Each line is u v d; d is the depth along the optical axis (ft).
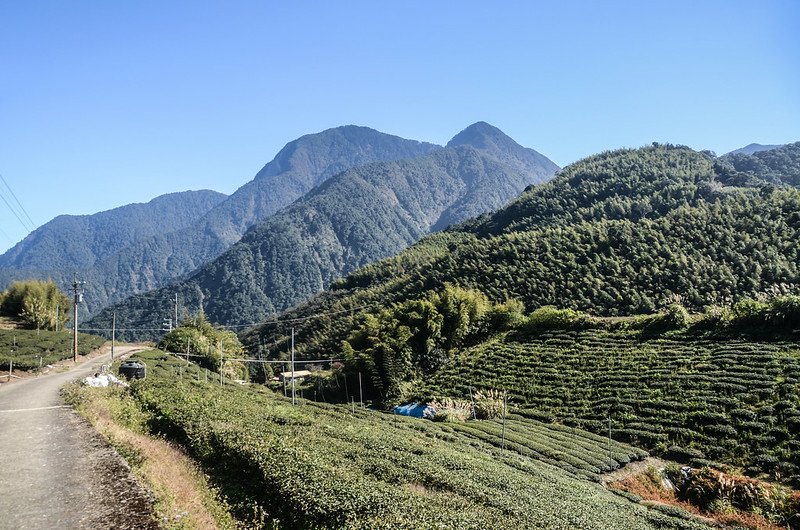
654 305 229.66
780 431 122.21
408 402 194.08
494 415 165.17
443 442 124.36
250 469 66.44
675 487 114.83
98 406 97.09
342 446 86.79
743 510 101.81
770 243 241.35
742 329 171.94
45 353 211.00
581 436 142.41
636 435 137.59
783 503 99.76
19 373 167.32
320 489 57.16
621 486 115.24
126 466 62.44
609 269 264.93
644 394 153.58
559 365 185.37
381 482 66.23
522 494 78.59
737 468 116.88
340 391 235.20
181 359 246.68
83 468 61.72
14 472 60.03
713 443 126.82
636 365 169.89
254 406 121.29
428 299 274.16
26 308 271.90
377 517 51.72
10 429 80.59
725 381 146.51
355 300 388.98
